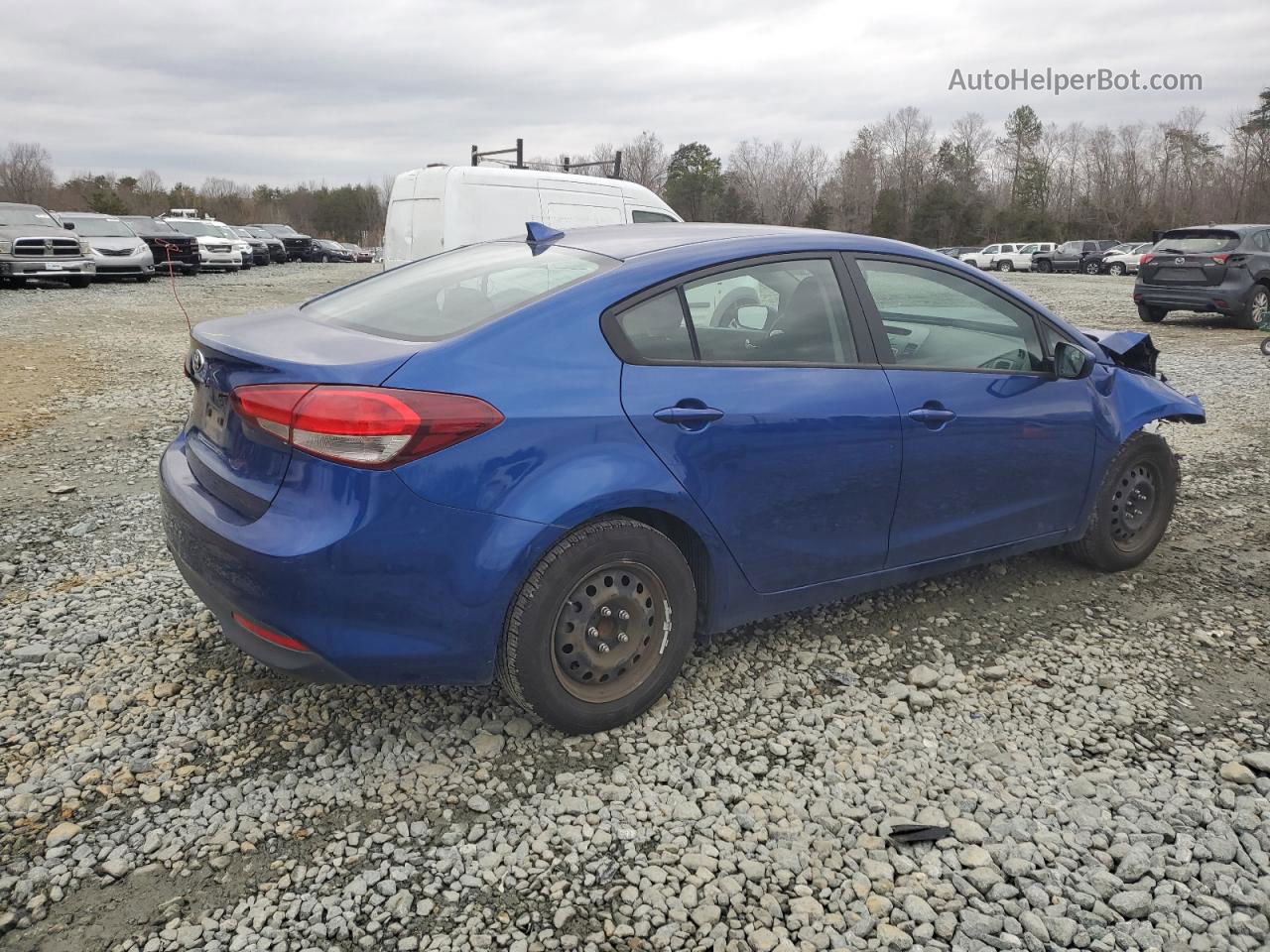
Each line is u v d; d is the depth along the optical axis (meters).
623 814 2.69
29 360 10.27
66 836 2.55
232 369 2.80
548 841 2.57
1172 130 87.44
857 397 3.36
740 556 3.21
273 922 2.28
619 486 2.83
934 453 3.58
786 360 3.28
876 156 104.88
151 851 2.51
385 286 3.55
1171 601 4.18
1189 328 14.97
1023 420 3.83
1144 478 4.43
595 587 2.93
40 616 3.86
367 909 2.32
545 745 3.01
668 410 2.95
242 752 2.95
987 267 48.19
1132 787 2.82
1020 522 3.98
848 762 2.96
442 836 2.59
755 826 2.64
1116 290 26.91
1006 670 3.54
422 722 3.13
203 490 2.91
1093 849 2.57
